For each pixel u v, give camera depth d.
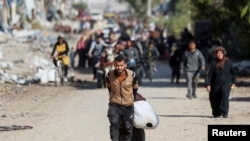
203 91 51.16
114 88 25.16
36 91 50.09
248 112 37.12
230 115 35.94
